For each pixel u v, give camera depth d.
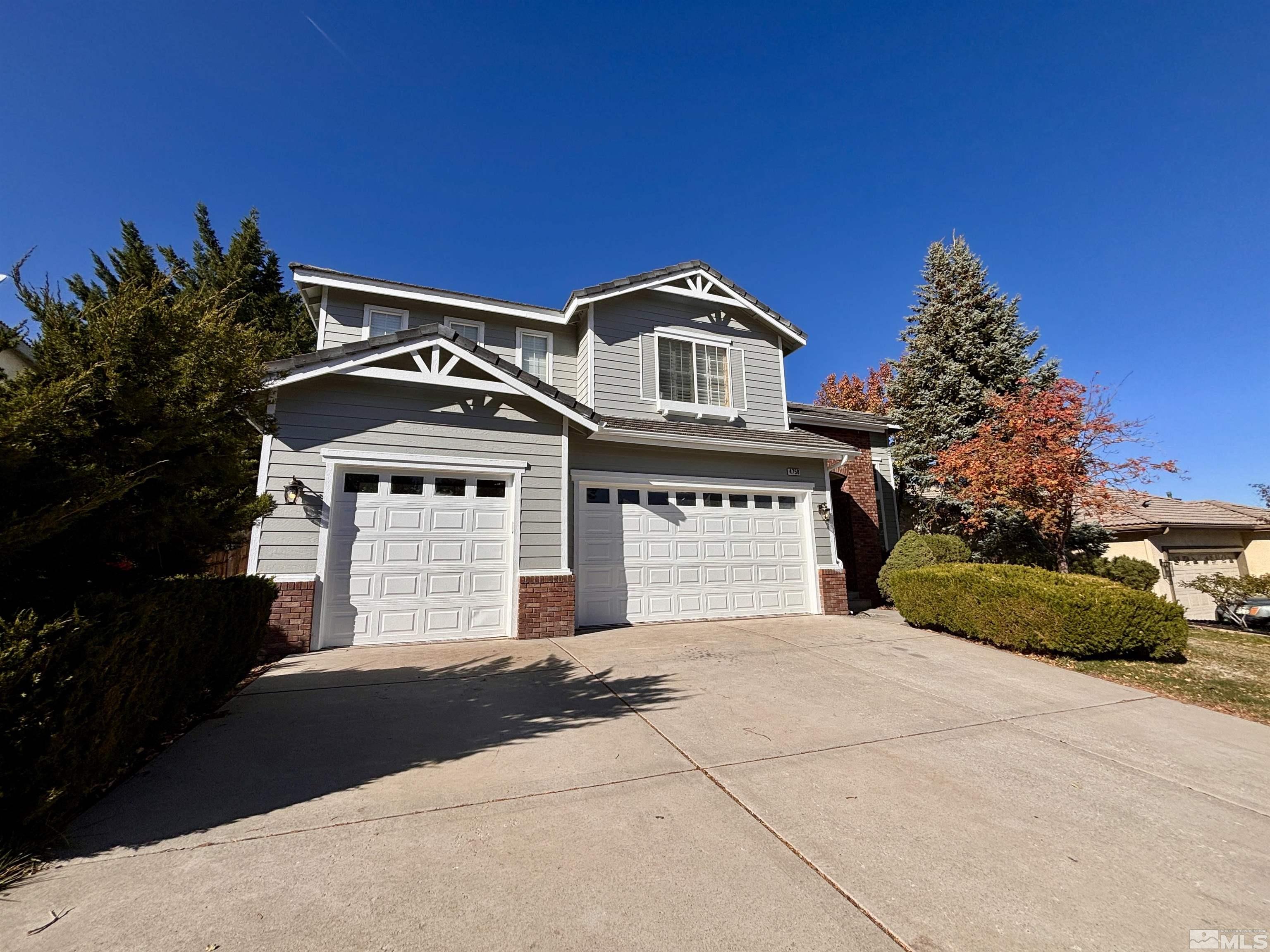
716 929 2.09
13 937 1.96
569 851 2.65
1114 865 2.67
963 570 8.53
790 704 5.15
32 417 2.69
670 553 10.02
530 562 8.33
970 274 18.75
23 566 3.15
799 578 11.05
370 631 7.52
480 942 1.98
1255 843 2.93
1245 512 19.89
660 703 5.09
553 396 8.41
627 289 11.35
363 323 10.80
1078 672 6.67
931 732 4.54
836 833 2.89
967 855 2.72
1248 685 6.30
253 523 5.17
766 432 11.45
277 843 2.68
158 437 3.38
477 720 4.60
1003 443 11.71
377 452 7.76
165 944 1.93
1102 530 16.52
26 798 2.46
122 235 16.92
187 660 4.01
